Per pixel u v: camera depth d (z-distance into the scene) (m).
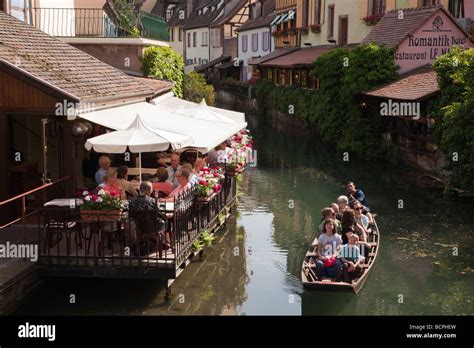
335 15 33.72
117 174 10.47
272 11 49.34
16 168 11.48
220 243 13.30
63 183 11.76
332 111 26.55
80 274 9.30
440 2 24.92
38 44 13.95
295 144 28.69
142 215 9.16
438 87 18.44
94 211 9.20
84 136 12.77
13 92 11.09
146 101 16.44
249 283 10.88
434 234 13.64
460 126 16.34
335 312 9.62
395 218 14.98
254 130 33.94
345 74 24.86
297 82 35.59
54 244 9.98
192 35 66.69
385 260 11.98
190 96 31.50
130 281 10.41
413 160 21.34
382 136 24.12
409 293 10.37
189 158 14.55
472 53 16.45
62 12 19.98
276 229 14.52
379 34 25.73
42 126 11.46
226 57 57.06
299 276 11.31
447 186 17.14
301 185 19.58
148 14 23.14
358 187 18.70
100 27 23.22
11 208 11.48
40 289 9.59
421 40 23.48
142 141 10.33
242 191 18.80
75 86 11.96
